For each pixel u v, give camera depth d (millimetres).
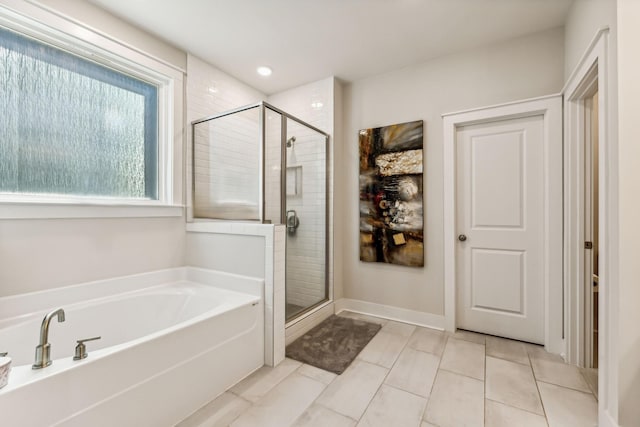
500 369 1921
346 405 1566
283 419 1460
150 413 1327
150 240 2281
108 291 2010
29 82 1748
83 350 1152
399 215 2754
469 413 1500
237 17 2057
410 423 1432
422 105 2684
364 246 2949
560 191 2119
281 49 2473
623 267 1218
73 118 1932
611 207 1294
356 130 3051
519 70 2283
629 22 1214
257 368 1939
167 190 2412
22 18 1635
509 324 2381
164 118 2400
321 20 2096
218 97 2787
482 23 2125
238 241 2184
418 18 2072
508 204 2373
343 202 3129
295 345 2277
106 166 2098
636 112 1201
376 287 2930
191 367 1510
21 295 1645
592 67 1560
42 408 1006
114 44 2012
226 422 1440
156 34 2254
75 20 1816
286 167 2486
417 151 2658
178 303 2145
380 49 2473
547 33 2188
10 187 1679
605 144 1348
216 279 2271
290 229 2578
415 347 2238
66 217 1821
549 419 1456
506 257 2385
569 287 1994
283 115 2451
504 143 2387
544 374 1857
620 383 1224
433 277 2633
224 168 2424
